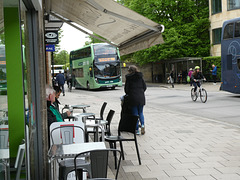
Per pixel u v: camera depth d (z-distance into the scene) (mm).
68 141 5188
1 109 2445
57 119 6418
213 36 39812
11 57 2990
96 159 3814
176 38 38719
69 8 7895
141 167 6176
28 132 3967
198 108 15648
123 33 8516
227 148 7527
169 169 6008
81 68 37469
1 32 2564
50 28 13664
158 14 40750
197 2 42750
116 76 33375
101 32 8977
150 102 19562
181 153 7160
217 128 10148
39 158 5051
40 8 4984
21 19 3877
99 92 31828
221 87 21031
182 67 40969
